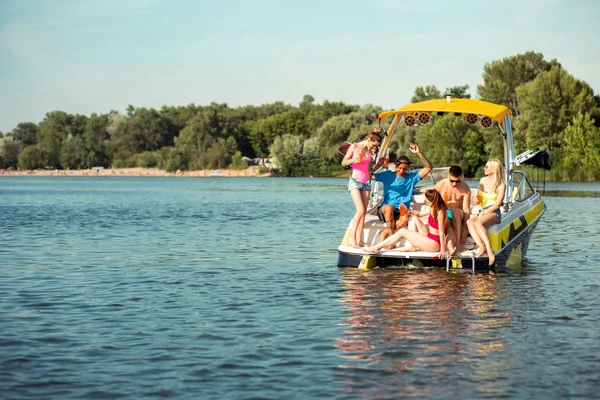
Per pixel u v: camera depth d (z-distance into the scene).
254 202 41.47
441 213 13.05
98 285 12.45
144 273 13.80
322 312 10.13
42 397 6.74
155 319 9.75
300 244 18.92
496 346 8.31
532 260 15.53
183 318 9.80
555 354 7.99
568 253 16.77
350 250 13.71
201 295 11.48
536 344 8.40
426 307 10.41
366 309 10.30
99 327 9.30
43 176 153.62
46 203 40.81
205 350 8.20
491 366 7.57
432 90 99.88
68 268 14.46
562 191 50.88
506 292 11.54
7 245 18.62
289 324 9.42
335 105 150.50
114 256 16.38
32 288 12.12
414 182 14.06
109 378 7.25
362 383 7.08
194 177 135.50
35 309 10.41
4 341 8.58
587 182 67.69
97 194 55.06
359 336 8.78
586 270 14.01
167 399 6.68
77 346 8.39
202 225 25.17
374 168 14.00
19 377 7.28
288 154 115.50
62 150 168.38
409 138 80.38
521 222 14.75
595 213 30.17
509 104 91.50
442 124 76.56
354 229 13.84
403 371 7.43
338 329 9.13
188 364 7.69
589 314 9.95
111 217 29.22
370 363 7.70
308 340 8.61
